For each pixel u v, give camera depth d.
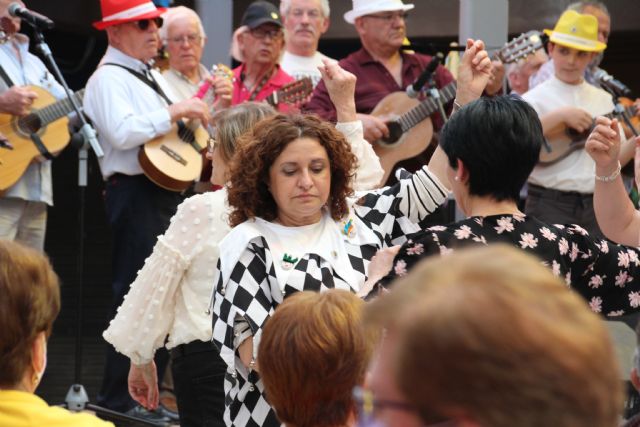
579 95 10.42
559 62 10.38
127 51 9.40
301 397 3.64
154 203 9.21
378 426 1.99
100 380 10.98
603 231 5.22
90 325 12.30
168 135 9.23
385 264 4.31
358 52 10.05
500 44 11.23
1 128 9.00
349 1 13.84
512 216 4.36
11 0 9.17
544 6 13.77
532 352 1.79
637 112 10.38
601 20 10.68
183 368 6.01
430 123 9.59
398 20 9.86
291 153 4.86
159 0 10.74
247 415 4.83
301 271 4.82
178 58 10.24
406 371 1.87
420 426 1.89
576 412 1.81
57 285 3.42
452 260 1.92
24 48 9.43
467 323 1.81
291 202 4.85
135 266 9.17
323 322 3.62
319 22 11.02
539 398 1.79
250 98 10.20
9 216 9.19
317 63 11.06
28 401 3.26
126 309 6.00
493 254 1.92
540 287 1.84
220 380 5.92
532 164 4.39
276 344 3.66
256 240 4.87
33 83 9.35
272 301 4.82
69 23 13.45
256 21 10.10
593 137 5.07
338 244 4.97
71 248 13.81
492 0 11.20
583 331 1.81
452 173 4.50
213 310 4.88
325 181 4.88
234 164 5.00
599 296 4.54
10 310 3.25
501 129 4.32
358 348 3.60
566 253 4.37
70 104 9.18
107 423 3.29
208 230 5.82
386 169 9.57
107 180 9.35
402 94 9.65
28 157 9.06
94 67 15.20
